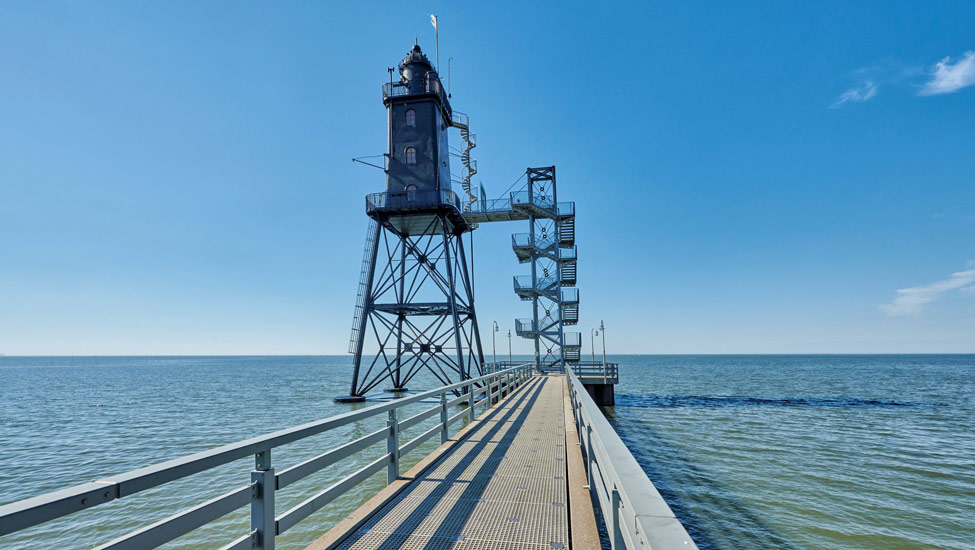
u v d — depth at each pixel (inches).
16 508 79.5
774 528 509.4
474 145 1577.3
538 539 191.9
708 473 721.0
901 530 506.6
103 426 1189.1
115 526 481.1
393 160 1315.2
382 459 251.0
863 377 3415.4
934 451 892.0
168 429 1119.6
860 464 783.1
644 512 67.2
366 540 191.5
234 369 5442.9
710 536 488.7
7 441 1003.9
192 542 429.4
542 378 1242.6
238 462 723.4
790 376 3550.7
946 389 2359.7
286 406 1510.8
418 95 1317.7
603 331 1501.0
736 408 1535.4
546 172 1529.3
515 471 295.9
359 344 1364.4
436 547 184.9
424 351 1443.2
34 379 3548.2
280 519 157.4
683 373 4055.1
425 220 1341.0
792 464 779.4
